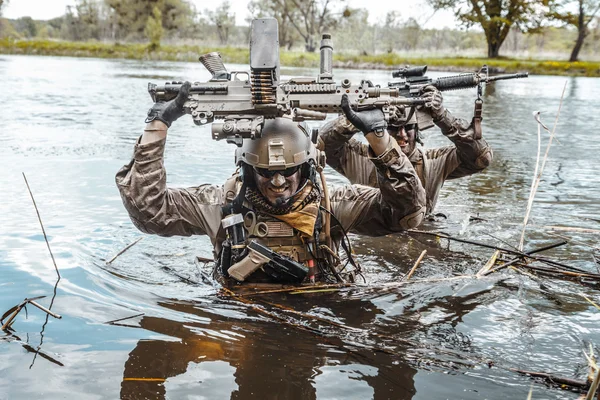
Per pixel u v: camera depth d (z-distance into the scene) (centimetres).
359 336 345
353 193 443
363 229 451
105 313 367
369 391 284
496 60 4159
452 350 330
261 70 372
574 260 505
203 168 806
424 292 419
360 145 583
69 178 712
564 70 3706
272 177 402
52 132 1029
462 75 544
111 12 7206
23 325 346
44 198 626
